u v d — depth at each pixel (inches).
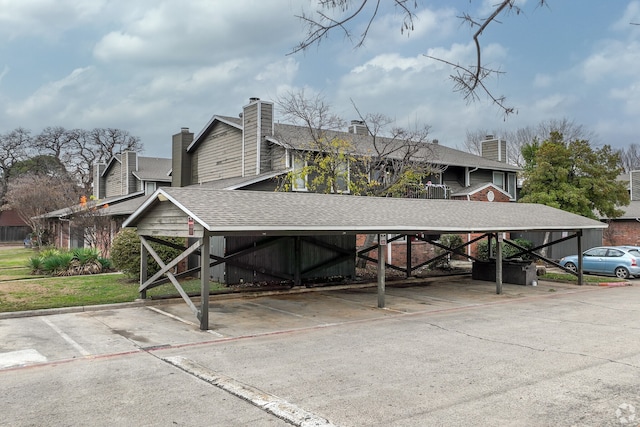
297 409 231.6
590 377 280.1
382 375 286.4
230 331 414.6
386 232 526.3
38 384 271.1
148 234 514.6
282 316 484.1
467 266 936.9
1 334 392.8
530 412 225.9
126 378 282.5
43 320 449.4
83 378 282.4
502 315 497.0
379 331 418.0
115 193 1520.7
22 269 826.2
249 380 277.6
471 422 214.5
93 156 2669.8
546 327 434.0
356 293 643.5
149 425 214.1
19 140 2439.7
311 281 696.4
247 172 932.6
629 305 563.5
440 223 560.7
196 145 1114.1
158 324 438.3
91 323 438.6
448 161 1050.7
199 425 214.1
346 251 708.7
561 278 810.8
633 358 323.6
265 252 652.7
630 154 2381.9
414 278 772.6
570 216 752.3
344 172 826.2
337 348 356.2
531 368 300.0
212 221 398.9
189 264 700.0
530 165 1198.3
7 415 225.8
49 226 1406.3
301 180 856.3
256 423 215.5
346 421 216.5
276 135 892.0
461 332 412.8
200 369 300.4
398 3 189.5
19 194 1481.3
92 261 767.7
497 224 618.2
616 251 851.4
